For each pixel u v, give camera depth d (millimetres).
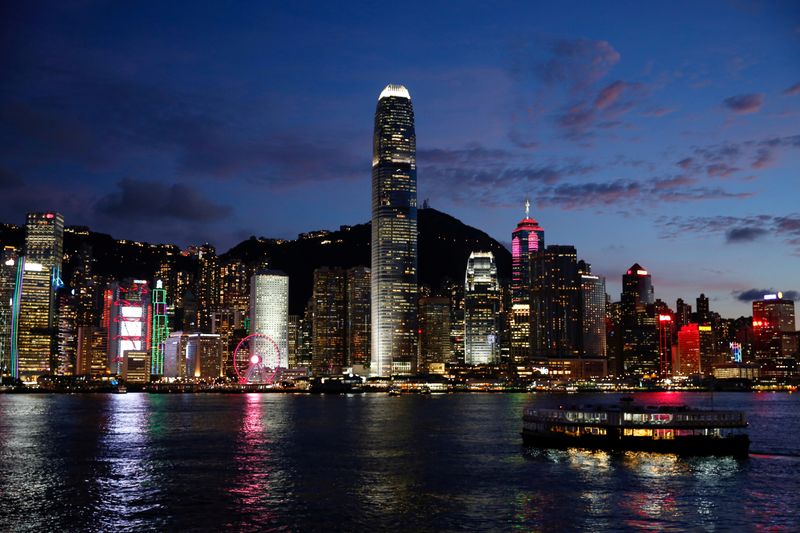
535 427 192375
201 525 111188
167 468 163000
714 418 170625
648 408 183625
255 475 152750
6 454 188375
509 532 106438
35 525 111812
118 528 109938
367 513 117812
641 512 116625
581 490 132250
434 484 140500
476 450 189125
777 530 106750
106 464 169500
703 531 106312
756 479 140750
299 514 117375
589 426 178875
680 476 143875
